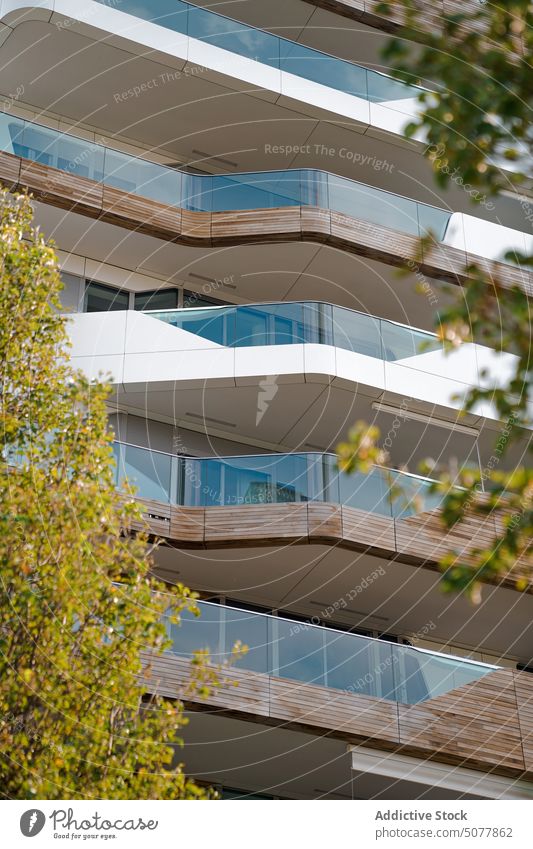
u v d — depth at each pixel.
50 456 12.11
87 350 17.50
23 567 11.12
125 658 11.22
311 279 20.30
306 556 17.12
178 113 20.56
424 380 18.73
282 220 19.41
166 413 18.56
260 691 15.16
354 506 17.23
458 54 9.59
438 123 9.52
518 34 9.49
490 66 9.52
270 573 17.55
